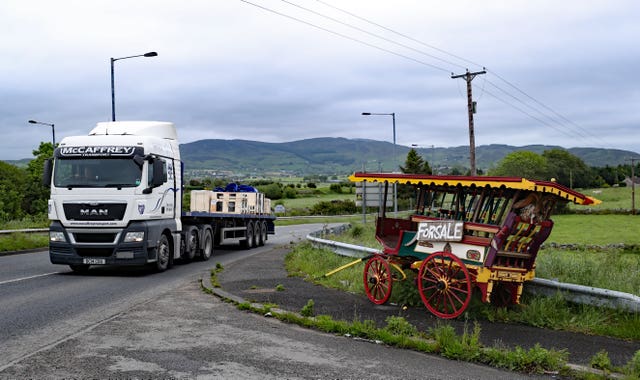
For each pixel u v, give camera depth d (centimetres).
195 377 650
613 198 9962
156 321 943
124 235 1554
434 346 777
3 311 1013
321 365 710
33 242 2480
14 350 750
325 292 1223
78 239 1566
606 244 2894
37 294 1212
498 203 1021
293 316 952
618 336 870
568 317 957
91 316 977
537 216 980
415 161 8406
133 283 1408
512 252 986
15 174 7612
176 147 1848
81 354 735
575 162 13200
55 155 1594
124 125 1728
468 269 991
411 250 1087
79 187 1560
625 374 676
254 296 1164
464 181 995
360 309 1049
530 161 10669
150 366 688
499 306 1042
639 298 949
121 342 801
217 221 2286
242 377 654
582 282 1159
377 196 3328
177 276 1563
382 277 1128
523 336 863
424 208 1152
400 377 669
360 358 745
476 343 767
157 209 1667
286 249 2348
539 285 1083
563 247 2692
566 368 695
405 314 1011
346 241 2431
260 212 2839
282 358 737
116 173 1570
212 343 805
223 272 1545
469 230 999
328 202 8450
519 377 680
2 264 1853
